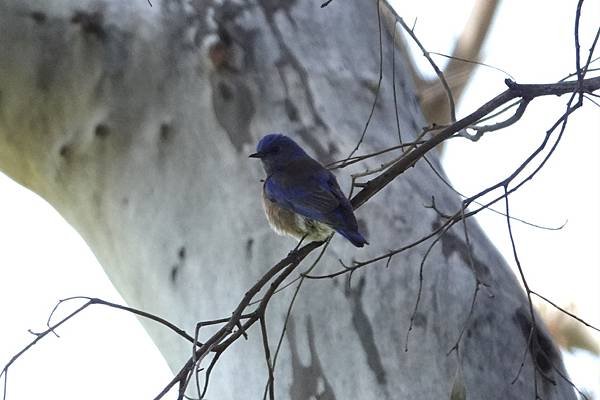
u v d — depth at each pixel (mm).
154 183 10617
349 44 11391
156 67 10820
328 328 9477
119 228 10859
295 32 11195
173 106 10711
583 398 9156
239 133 10555
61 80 10883
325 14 11469
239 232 10117
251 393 9742
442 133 8086
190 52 10867
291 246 9891
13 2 10906
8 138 11172
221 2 11172
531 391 9141
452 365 9117
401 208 9984
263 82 10789
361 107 10938
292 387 9539
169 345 10617
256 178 10297
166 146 10625
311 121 10648
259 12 11203
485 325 9297
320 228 9359
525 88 7945
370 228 9852
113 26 10938
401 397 9117
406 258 9602
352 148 10469
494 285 9633
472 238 10023
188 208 10422
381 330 9344
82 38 10867
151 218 10578
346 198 9180
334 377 9375
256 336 9742
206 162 10484
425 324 9289
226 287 10062
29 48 10875
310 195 9070
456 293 9422
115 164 10820
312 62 11031
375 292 9469
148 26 10938
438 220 9945
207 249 10242
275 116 10648
